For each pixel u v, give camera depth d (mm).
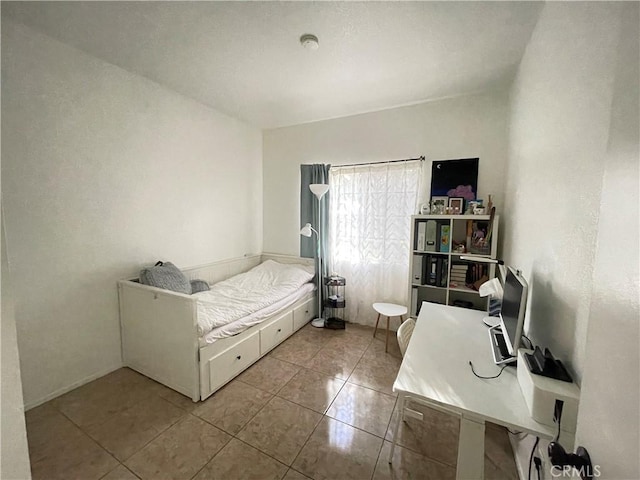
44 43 1822
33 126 1798
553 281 1191
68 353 2021
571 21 1135
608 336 519
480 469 1011
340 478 1393
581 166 978
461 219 2635
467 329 1706
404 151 2990
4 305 441
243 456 1509
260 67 2225
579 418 615
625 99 504
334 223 3367
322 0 1528
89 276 2121
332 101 2867
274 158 3795
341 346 2764
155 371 2146
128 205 2348
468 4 1544
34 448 1540
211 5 1568
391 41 1886
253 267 3779
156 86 2506
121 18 1675
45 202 1873
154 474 1402
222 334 2045
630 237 473
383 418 1795
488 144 2621
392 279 3115
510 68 2197
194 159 2914
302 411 1849
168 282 2342
